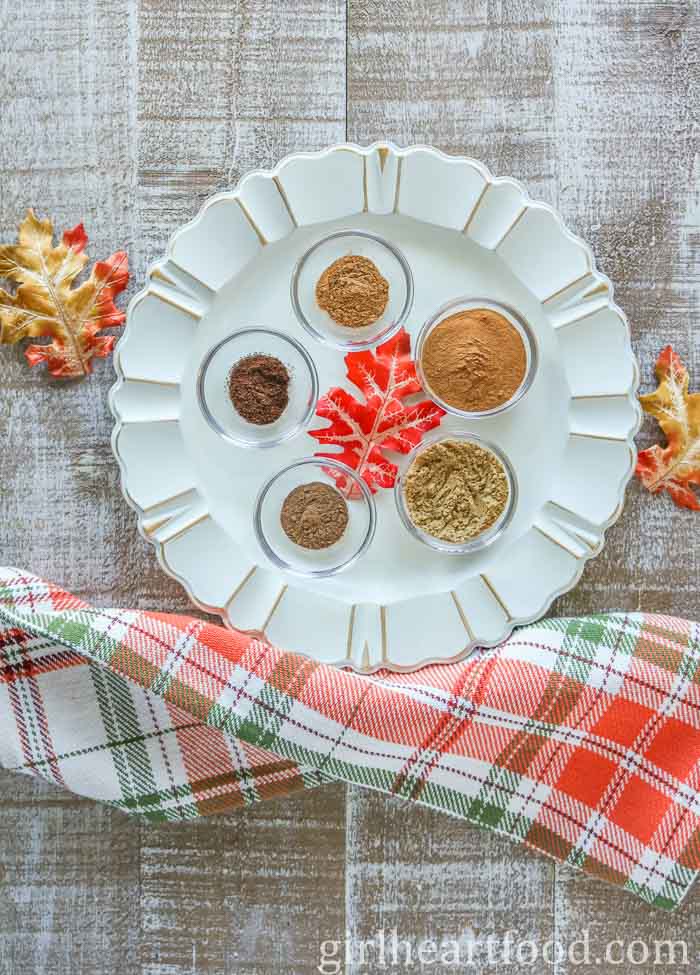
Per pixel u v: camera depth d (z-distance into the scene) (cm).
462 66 83
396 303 82
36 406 83
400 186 81
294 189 81
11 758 81
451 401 81
